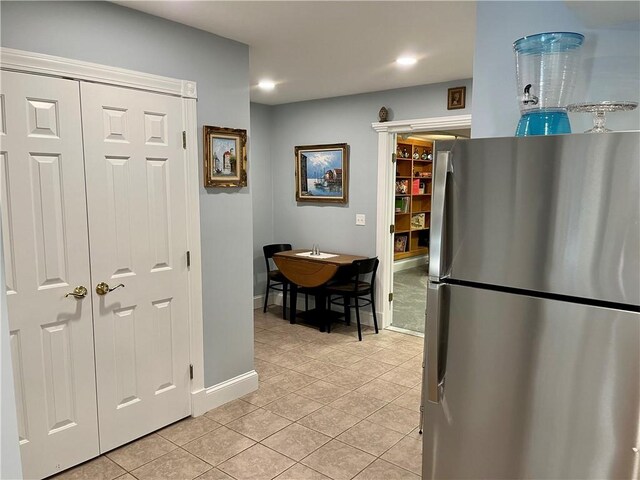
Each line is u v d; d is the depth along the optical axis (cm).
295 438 272
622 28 166
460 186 147
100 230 240
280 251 545
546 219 132
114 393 254
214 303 303
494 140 139
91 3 228
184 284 282
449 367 155
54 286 226
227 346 314
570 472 135
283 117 538
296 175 531
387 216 468
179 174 273
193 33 274
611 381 126
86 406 243
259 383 349
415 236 875
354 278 492
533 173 133
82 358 239
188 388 292
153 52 255
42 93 214
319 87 439
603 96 171
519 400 142
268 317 523
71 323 233
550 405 136
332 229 509
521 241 137
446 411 158
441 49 314
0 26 196
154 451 257
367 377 361
